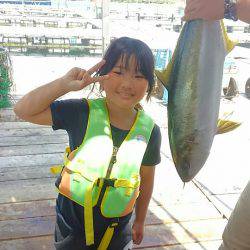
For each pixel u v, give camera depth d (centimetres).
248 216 195
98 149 169
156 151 188
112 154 170
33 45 1496
